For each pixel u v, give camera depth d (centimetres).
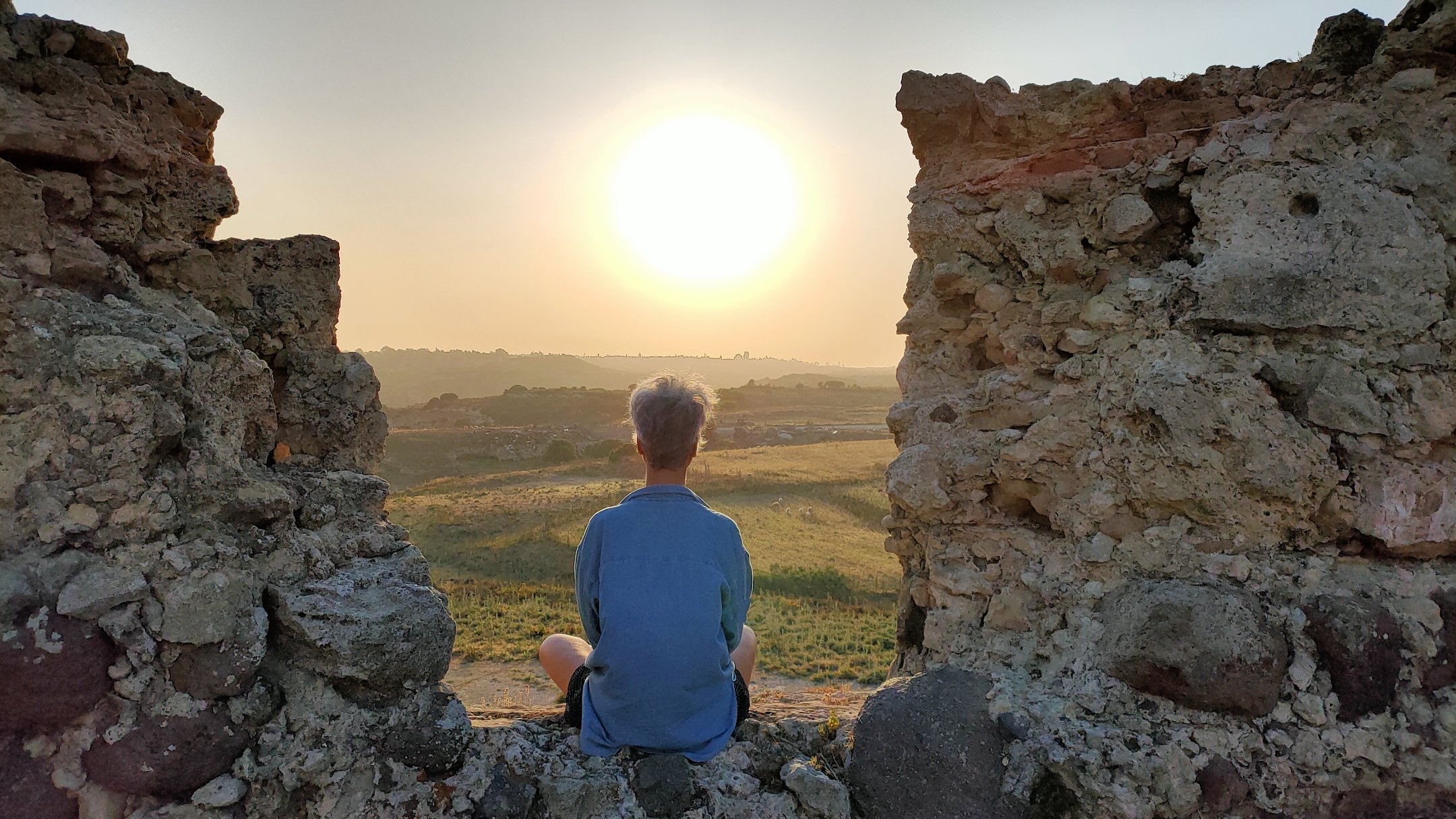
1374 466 295
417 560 287
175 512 229
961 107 377
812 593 1520
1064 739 277
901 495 372
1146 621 289
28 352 214
